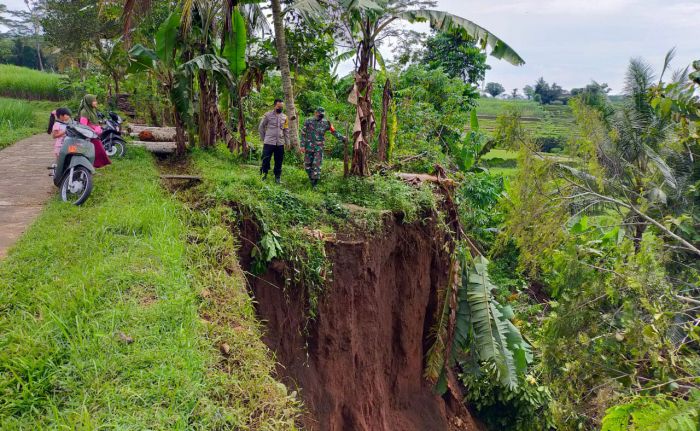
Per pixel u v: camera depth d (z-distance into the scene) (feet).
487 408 44.60
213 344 15.61
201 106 40.98
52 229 22.22
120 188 28.43
